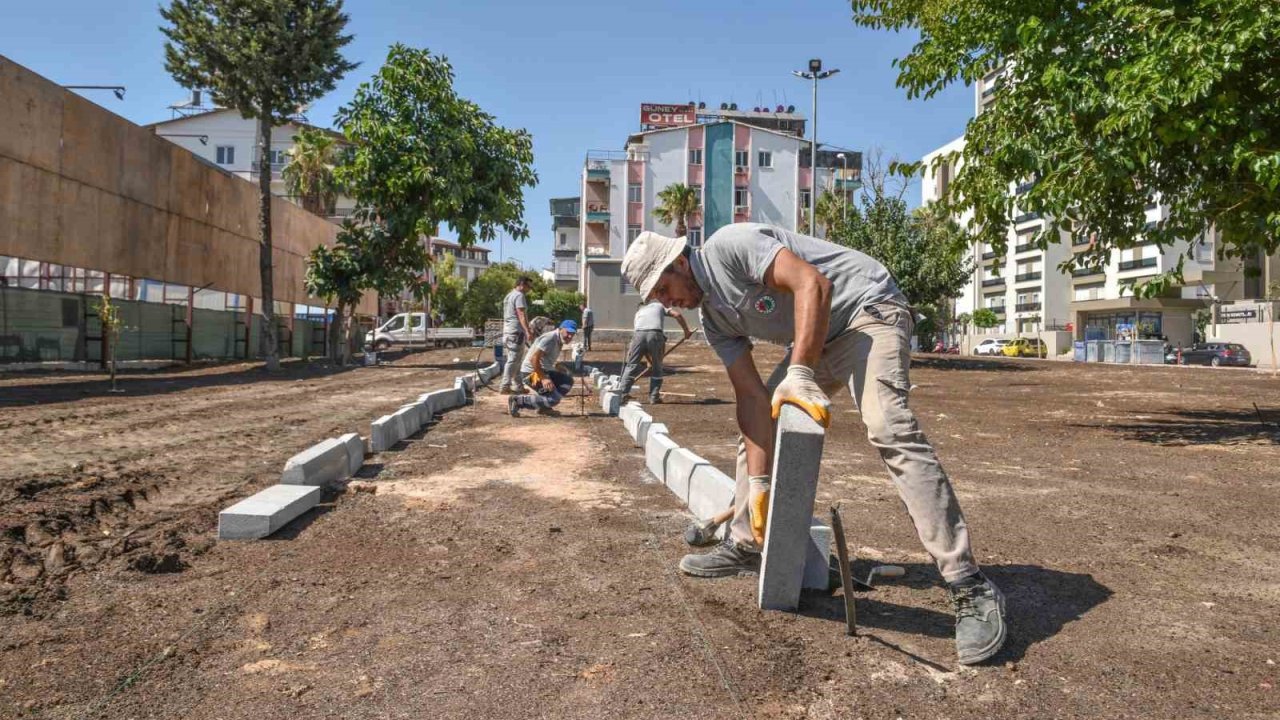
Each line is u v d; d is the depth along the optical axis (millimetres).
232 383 15508
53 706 2021
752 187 52094
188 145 53469
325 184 42312
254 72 19688
